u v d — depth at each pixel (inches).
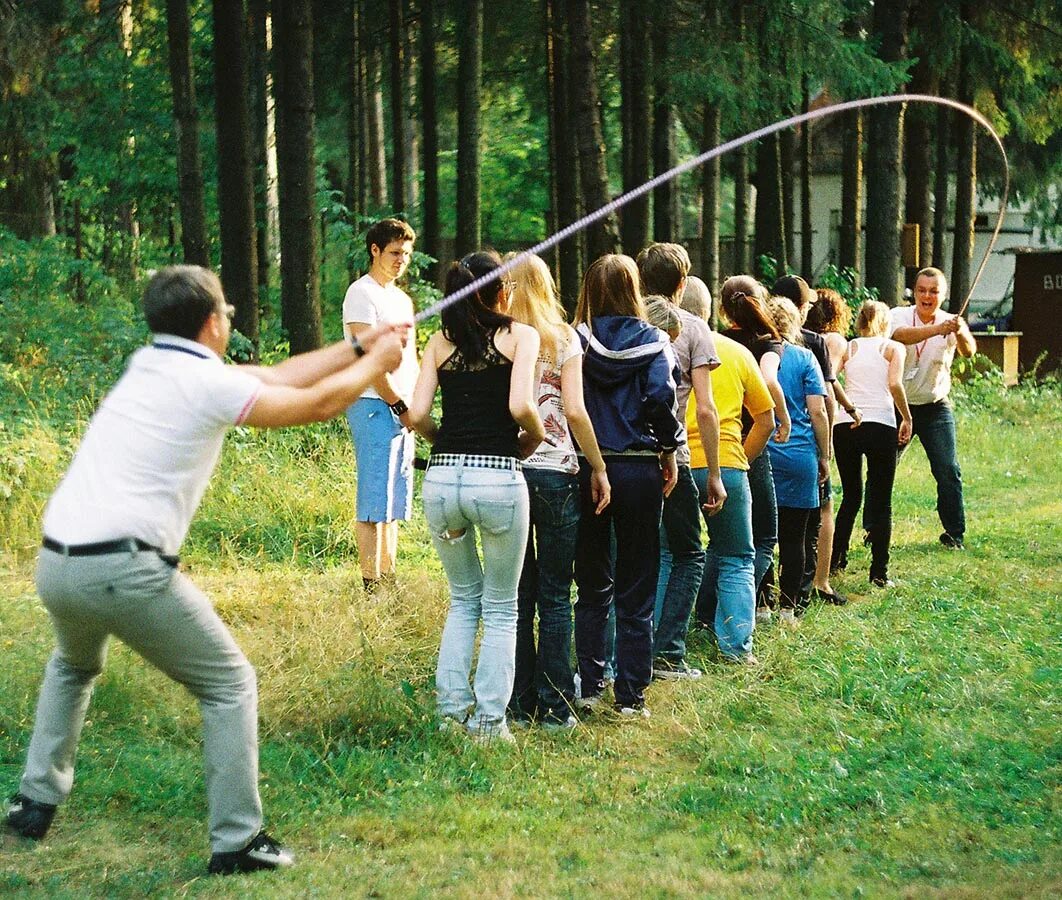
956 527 369.1
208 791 151.7
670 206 743.7
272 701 206.7
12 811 159.3
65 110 784.9
